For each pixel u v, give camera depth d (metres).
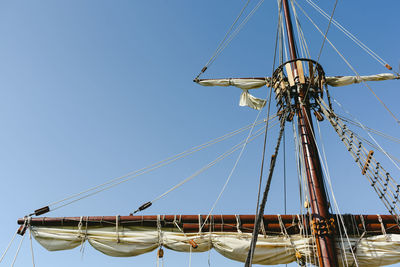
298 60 16.02
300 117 15.48
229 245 14.03
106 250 14.30
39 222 14.56
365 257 13.34
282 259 13.89
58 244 14.30
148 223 14.60
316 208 13.38
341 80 18.78
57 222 14.59
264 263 13.95
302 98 15.61
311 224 13.26
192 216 14.69
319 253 12.63
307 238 13.70
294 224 14.20
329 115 15.54
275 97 16.22
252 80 18.69
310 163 14.34
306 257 13.37
